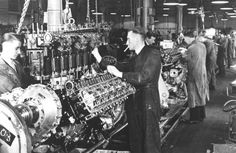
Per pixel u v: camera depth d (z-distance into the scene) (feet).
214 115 27.02
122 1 77.46
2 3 51.49
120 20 93.20
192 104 24.45
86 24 16.70
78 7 59.72
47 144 12.40
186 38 29.48
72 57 13.56
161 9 104.06
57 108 10.50
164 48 29.84
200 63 24.47
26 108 9.29
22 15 12.60
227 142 17.24
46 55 12.42
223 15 121.90
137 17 43.75
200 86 24.49
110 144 16.62
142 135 14.70
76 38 14.17
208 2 74.54
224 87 40.75
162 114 21.40
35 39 12.69
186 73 26.94
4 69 12.27
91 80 13.24
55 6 15.11
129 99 14.87
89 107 11.92
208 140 20.85
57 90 11.93
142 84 13.99
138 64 14.35
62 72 12.84
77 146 14.76
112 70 13.89
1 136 8.18
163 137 19.44
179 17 85.51
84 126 14.03
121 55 18.97
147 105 14.34
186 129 23.24
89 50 15.43
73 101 12.07
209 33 42.83
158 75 14.47
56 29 14.92
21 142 8.07
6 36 12.60
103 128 15.08
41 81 12.53
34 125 9.85
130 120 14.90
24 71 13.12
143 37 14.47
